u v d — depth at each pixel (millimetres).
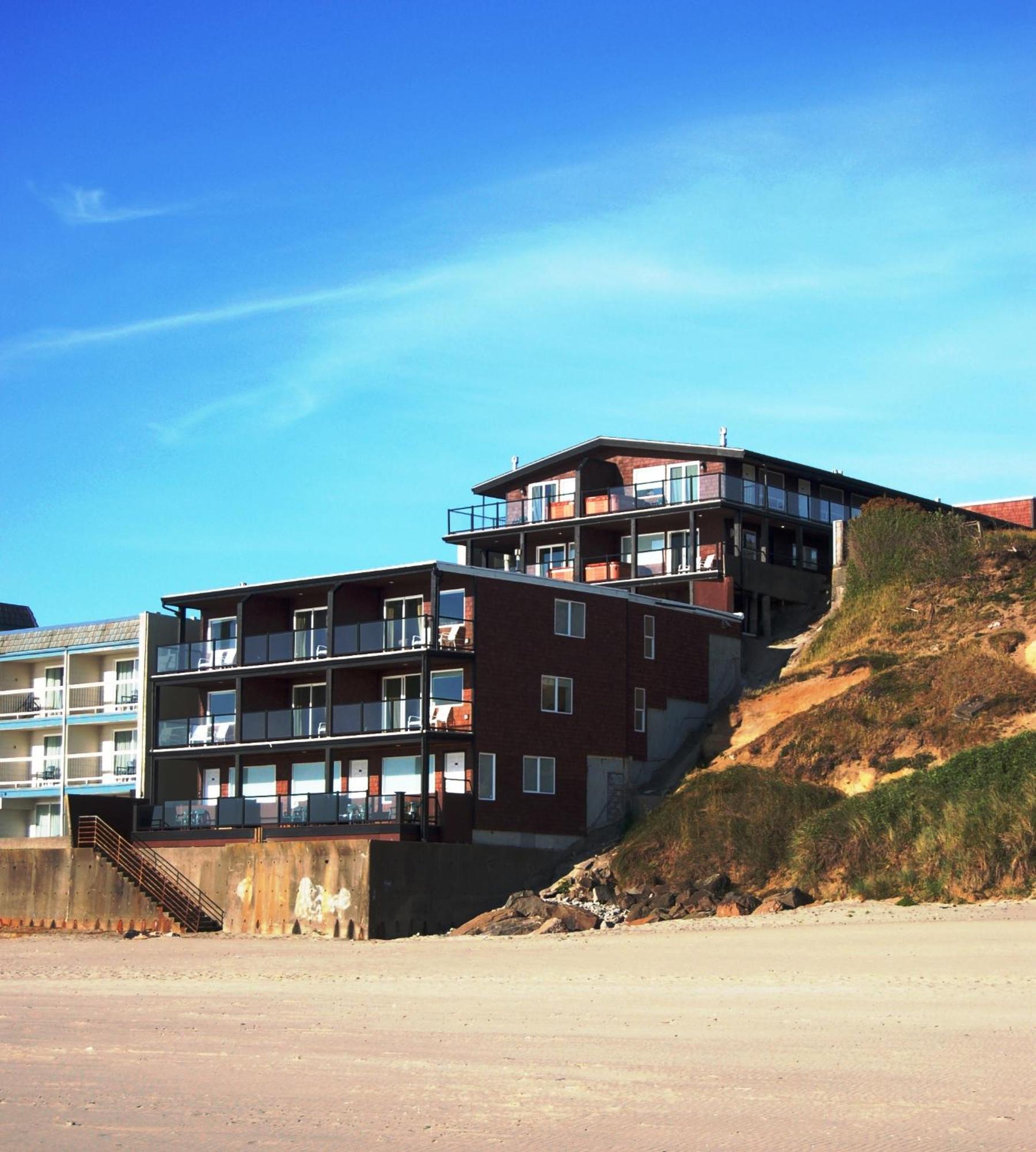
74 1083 19125
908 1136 14305
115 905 56031
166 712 66125
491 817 54094
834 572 68250
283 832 55750
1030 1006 24016
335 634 58250
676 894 47781
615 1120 15633
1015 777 45250
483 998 28422
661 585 71688
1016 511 85500
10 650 74000
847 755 52719
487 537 78250
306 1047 21938
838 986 27953
